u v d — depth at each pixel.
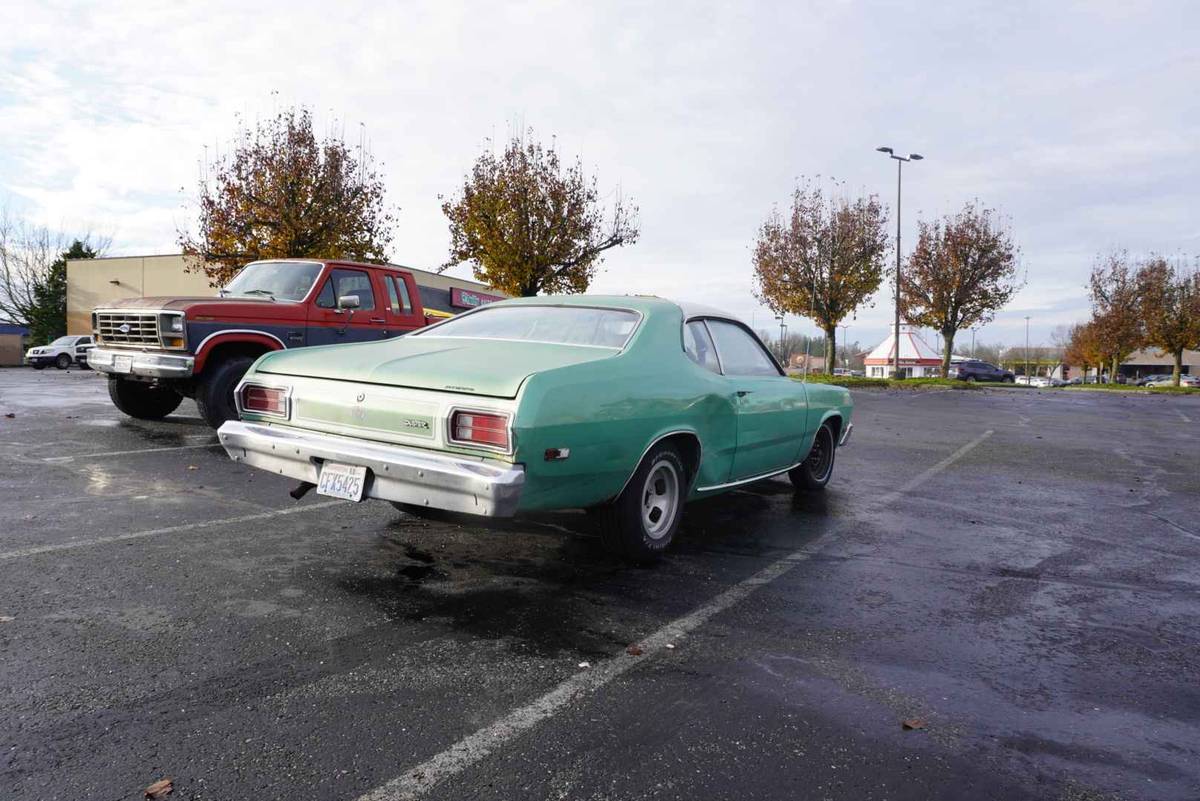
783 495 6.20
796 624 3.34
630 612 3.41
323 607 3.32
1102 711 2.61
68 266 44.72
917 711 2.57
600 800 2.01
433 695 2.56
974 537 5.03
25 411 10.00
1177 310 44.28
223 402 7.59
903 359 67.06
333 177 21.86
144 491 5.38
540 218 24.48
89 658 2.73
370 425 3.61
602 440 3.56
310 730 2.31
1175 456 9.44
